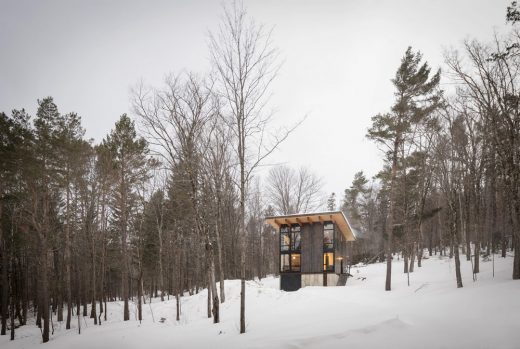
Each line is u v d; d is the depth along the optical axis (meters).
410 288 27.58
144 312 32.06
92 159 31.84
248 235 53.09
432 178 37.44
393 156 30.91
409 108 30.31
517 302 16.39
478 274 28.28
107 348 16.66
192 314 27.23
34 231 28.73
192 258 50.59
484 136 26.53
